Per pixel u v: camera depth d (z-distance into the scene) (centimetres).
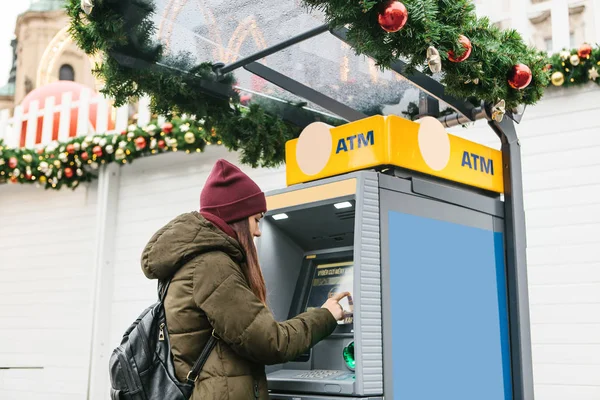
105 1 276
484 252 276
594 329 411
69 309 689
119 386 211
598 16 454
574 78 426
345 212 259
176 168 635
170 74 317
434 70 236
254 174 571
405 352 233
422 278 245
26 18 2595
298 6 287
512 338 279
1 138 689
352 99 356
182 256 207
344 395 226
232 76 337
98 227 664
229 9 293
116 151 629
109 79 312
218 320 199
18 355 716
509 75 274
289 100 364
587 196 425
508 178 296
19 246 741
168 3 282
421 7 231
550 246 432
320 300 278
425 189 254
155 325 214
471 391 254
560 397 415
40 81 1584
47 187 695
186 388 204
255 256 221
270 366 271
